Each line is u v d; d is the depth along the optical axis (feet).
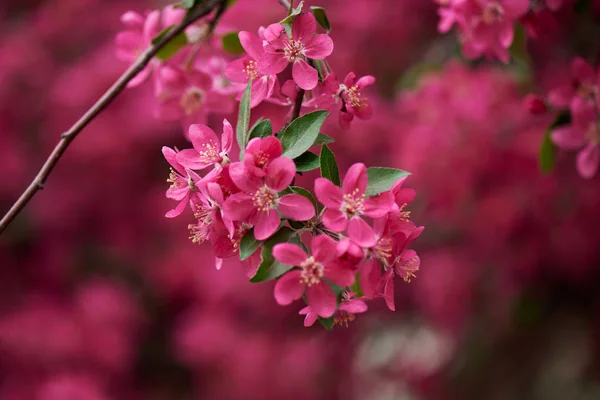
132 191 19.88
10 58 18.92
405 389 22.04
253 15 16.07
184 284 20.12
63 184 19.30
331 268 4.78
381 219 5.01
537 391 18.84
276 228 4.89
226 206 4.89
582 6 9.26
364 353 22.36
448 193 15.44
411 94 15.56
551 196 15.20
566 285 17.02
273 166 4.90
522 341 19.12
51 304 18.85
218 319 19.44
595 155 8.45
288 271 4.92
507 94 14.99
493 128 14.87
